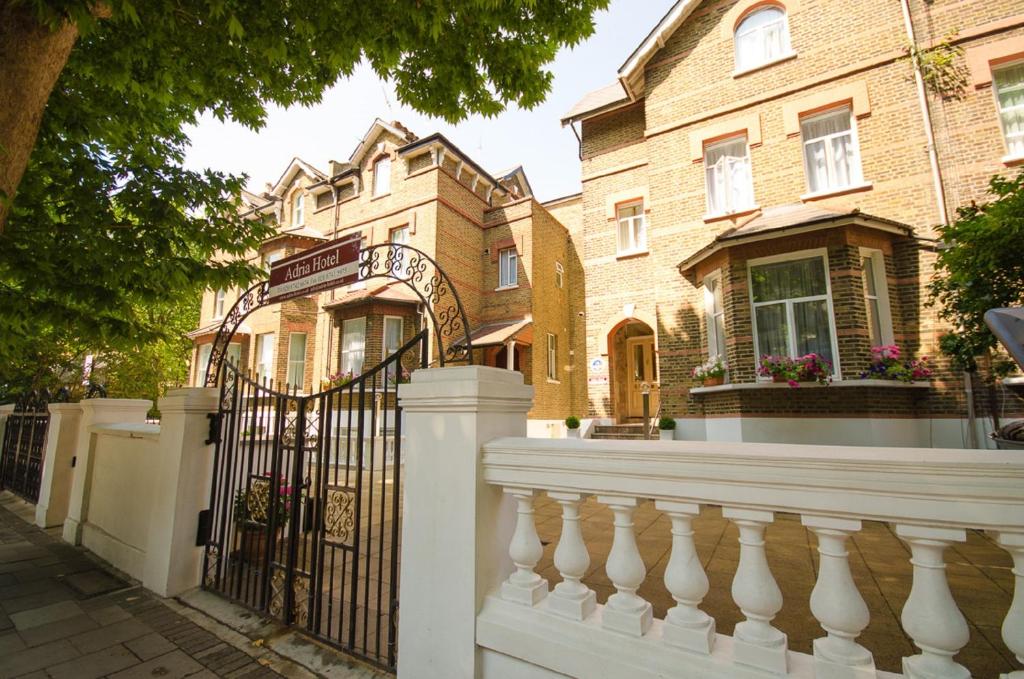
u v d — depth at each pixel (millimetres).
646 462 1750
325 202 17016
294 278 3996
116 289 4863
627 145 12086
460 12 4301
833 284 7492
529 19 4660
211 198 5520
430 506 2297
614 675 1691
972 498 1232
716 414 8391
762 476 1520
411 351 12984
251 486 4059
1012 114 7699
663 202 10297
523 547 2105
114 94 4914
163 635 3342
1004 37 7684
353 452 10891
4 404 10312
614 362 12086
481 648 2070
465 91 5246
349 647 2867
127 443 5141
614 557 1869
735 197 9695
